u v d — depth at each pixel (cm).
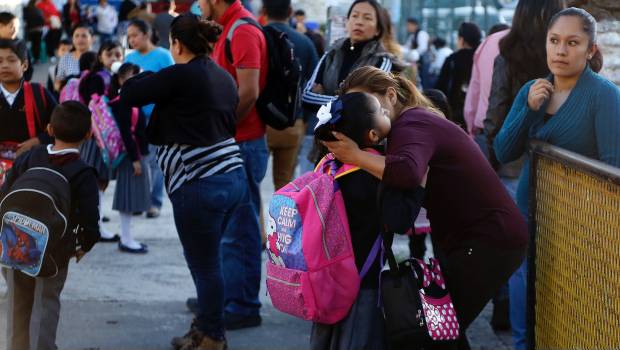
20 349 563
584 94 502
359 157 421
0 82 675
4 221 528
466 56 991
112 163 888
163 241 955
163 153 591
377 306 440
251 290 689
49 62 2602
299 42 881
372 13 679
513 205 454
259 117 692
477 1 1995
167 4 1384
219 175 587
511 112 533
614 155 497
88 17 2684
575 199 454
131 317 706
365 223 436
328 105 425
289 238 429
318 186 428
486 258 446
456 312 455
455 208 445
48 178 530
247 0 1103
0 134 674
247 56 655
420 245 702
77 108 543
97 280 804
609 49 655
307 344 657
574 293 458
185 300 754
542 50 603
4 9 1988
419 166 414
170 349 639
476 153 445
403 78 462
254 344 653
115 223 1034
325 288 425
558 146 512
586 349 441
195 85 574
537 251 518
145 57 1015
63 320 693
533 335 528
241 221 682
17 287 560
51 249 528
